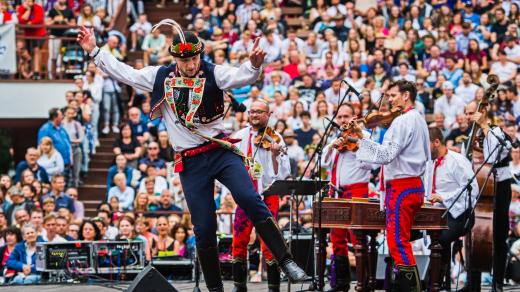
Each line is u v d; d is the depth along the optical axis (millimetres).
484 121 11898
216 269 9039
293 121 20562
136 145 20703
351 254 13875
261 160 11133
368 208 10453
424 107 21891
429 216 10484
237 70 8703
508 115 19969
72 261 14211
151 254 14797
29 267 14820
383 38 23438
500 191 11867
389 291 11539
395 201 9922
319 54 23578
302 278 8641
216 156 8844
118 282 13320
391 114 10141
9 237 15203
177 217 16062
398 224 9906
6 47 22578
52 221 15523
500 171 11836
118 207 18219
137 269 14383
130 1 26984
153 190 18812
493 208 11539
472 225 11648
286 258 8703
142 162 19859
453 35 24078
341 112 11734
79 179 20984
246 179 8789
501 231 11930
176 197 18625
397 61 23078
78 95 21328
